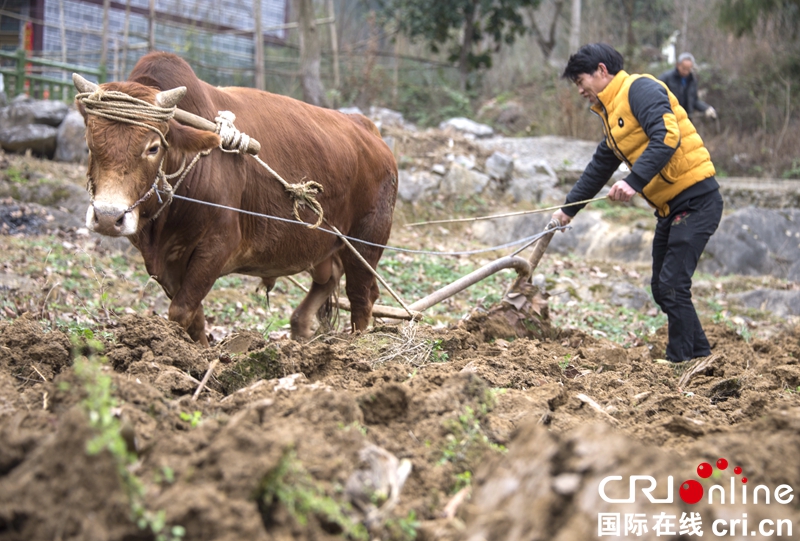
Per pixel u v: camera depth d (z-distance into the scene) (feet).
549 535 7.14
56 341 13.44
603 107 20.24
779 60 67.97
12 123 44.52
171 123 15.37
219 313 26.84
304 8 60.70
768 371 18.71
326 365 14.28
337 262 22.53
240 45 75.72
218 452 7.94
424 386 11.93
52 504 7.18
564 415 11.95
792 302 34.99
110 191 14.33
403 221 43.80
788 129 61.36
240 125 17.46
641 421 12.46
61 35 67.92
